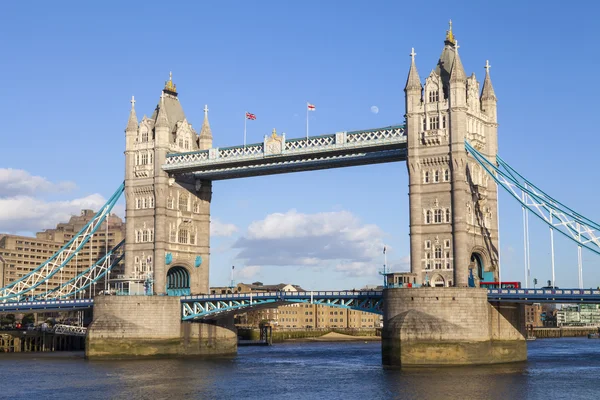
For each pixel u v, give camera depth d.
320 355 173.88
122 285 157.75
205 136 169.62
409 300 124.88
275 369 131.75
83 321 192.25
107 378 117.50
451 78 133.12
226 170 160.00
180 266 163.25
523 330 138.75
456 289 123.25
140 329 149.50
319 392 101.25
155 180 160.12
